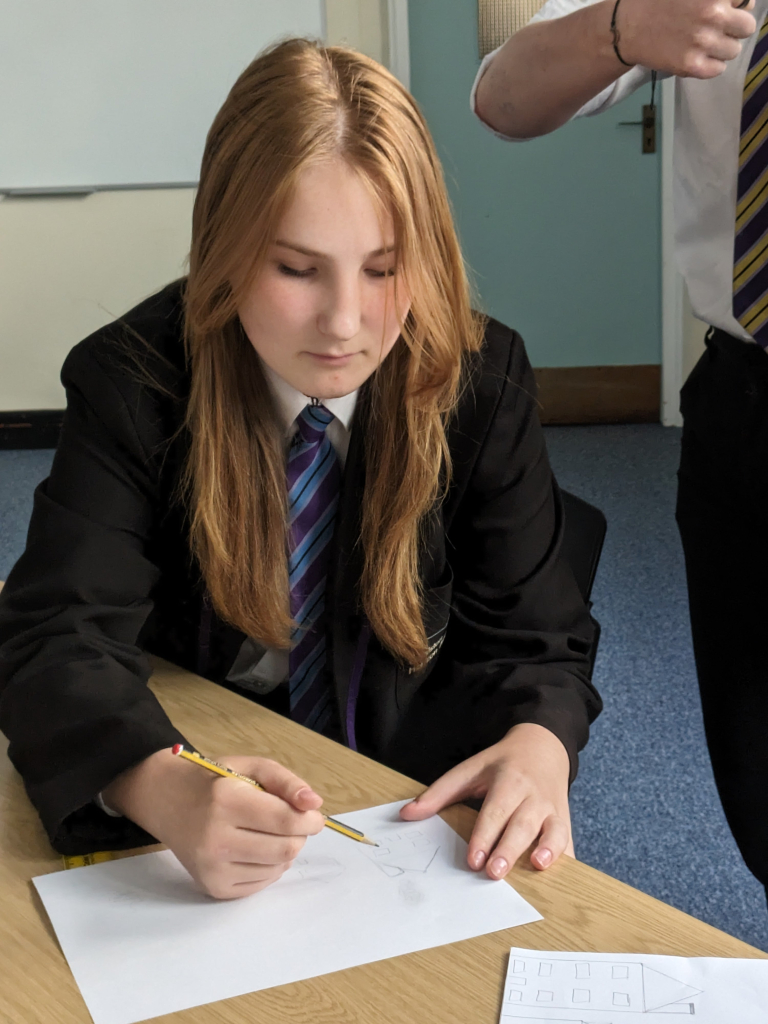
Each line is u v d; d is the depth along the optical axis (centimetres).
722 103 94
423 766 102
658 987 55
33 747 72
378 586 90
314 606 93
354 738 98
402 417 87
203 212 75
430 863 67
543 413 428
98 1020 54
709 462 103
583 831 176
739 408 98
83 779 69
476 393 94
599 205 407
